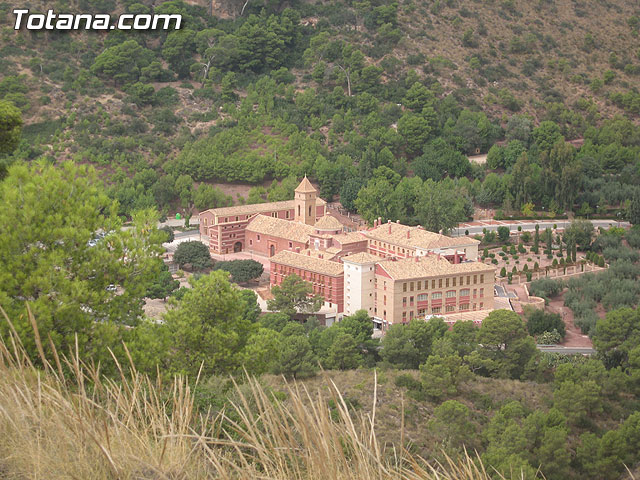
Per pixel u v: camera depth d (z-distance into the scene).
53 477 21.09
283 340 131.75
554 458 105.06
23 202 61.47
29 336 49.59
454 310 196.88
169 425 23.73
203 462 23.17
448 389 127.12
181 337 80.75
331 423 19.81
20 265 57.91
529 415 113.69
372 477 19.61
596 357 158.38
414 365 149.50
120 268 64.31
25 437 21.91
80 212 63.56
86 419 22.50
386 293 191.25
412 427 112.44
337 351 144.75
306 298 196.50
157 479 21.77
